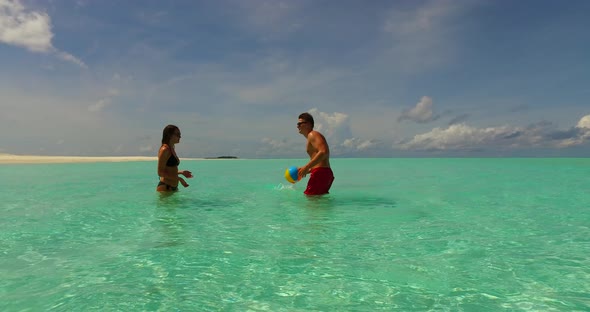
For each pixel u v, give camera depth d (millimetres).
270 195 6859
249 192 7359
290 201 6035
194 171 16297
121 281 2348
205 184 9375
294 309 1936
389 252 2998
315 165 6840
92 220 4406
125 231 3791
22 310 1908
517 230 3809
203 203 5824
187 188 8289
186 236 3576
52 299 2055
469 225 4066
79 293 2145
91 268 2607
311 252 3004
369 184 9133
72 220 4414
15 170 16109
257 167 20641
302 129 7273
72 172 14750
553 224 4121
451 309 1926
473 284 2283
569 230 3811
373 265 2662
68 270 2564
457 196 6605
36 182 9961
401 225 4074
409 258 2834
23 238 3496
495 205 5535
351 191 7453
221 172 15406
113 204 5684
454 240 3393
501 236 3545
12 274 2480
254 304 1999
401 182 9727
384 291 2178
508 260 2773
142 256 2896
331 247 3158
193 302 2023
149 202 5906
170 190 7277
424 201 6000
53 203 5824
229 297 2096
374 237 3508
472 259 2799
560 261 2742
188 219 4477
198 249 3096
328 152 6832
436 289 2211
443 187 8273
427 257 2857
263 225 4074
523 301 2029
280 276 2441
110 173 14234
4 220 4387
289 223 4207
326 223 4191
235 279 2383
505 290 2186
